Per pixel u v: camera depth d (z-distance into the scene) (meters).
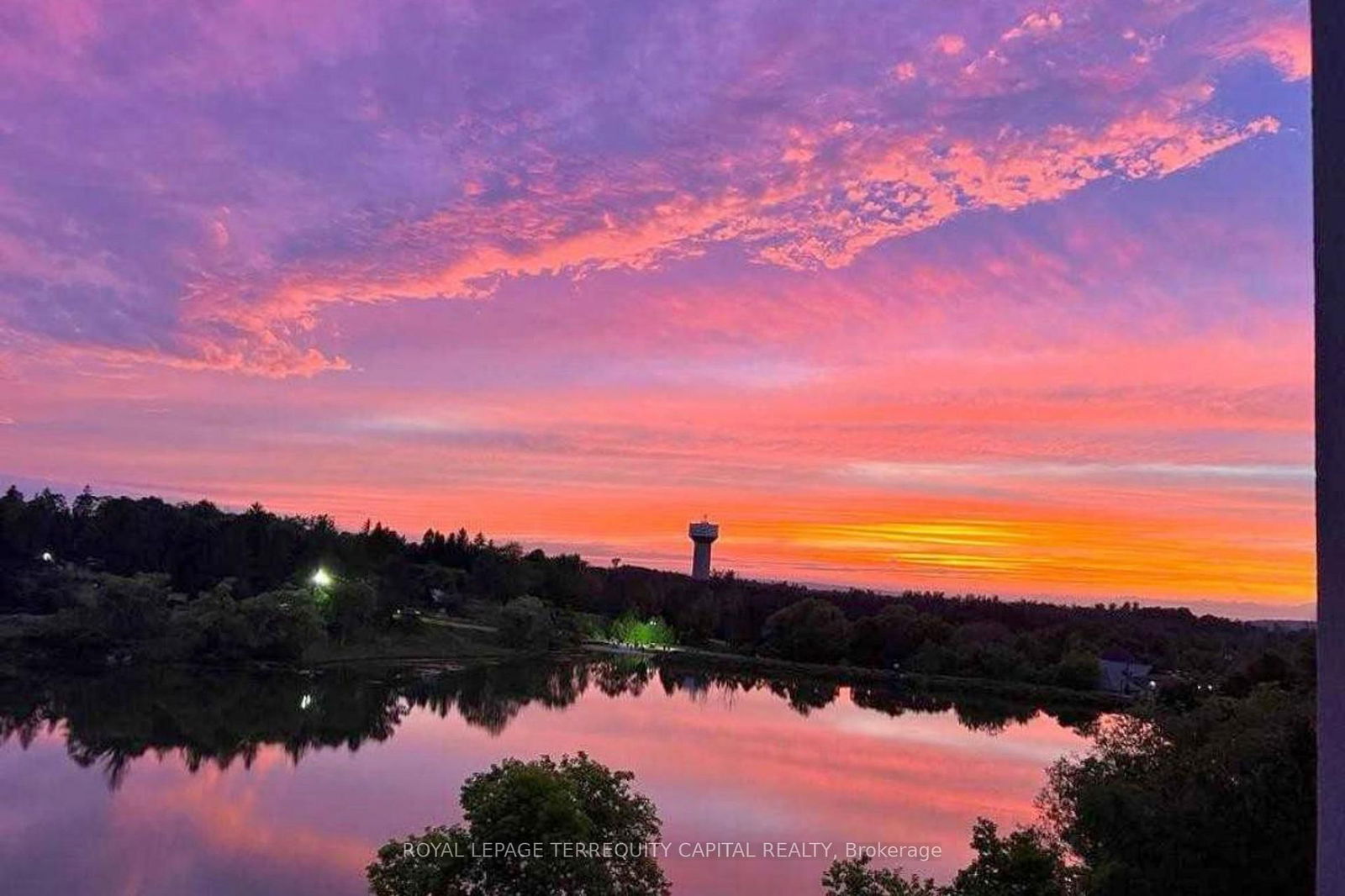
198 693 69.38
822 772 47.12
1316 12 3.65
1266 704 19.77
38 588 97.25
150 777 41.88
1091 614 135.75
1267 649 55.06
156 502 134.62
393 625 112.38
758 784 42.34
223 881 28.33
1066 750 59.12
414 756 47.66
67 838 32.22
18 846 31.33
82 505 134.12
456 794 39.19
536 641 120.12
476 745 51.50
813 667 113.06
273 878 28.56
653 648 133.25
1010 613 134.75
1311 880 15.89
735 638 141.75
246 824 34.22
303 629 91.38
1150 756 21.19
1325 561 3.45
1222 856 16.27
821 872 28.41
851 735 62.25
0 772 41.84
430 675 89.81
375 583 116.88
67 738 51.09
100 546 118.75
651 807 16.45
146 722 57.22
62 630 81.31
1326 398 3.49
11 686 67.75
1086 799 17.59
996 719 77.62
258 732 54.91
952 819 37.91
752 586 174.88
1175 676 71.88
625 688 89.62
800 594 154.00
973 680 100.00
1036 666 103.88
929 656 107.69
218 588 92.69
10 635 81.00
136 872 29.11
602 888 13.99
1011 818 38.53
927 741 60.91
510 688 82.94
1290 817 16.20
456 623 128.00
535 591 160.25
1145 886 16.22
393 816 35.59
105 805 36.53
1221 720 20.36
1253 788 16.45
